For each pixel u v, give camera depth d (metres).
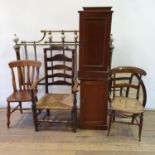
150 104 3.17
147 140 2.45
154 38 2.89
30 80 2.96
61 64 2.91
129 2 2.76
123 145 2.36
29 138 2.49
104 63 2.40
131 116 2.75
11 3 2.81
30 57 3.03
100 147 2.32
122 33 2.88
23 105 3.23
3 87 3.17
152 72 3.03
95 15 2.23
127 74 2.97
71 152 2.24
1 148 2.32
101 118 2.61
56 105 2.49
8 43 2.98
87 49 2.36
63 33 2.83
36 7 2.83
